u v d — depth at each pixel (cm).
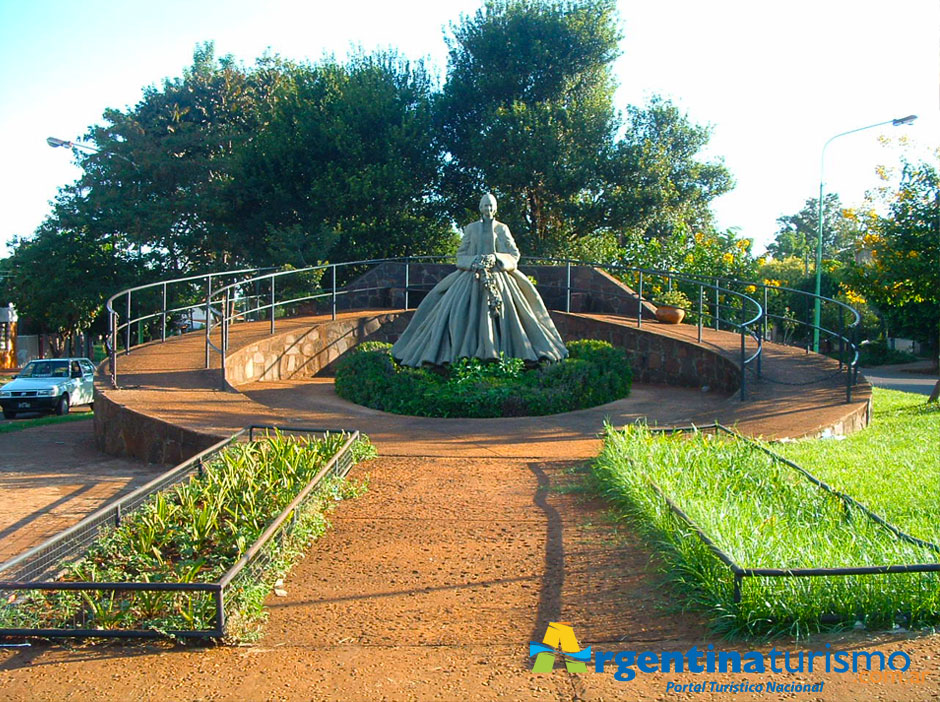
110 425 1107
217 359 1408
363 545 604
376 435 999
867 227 2759
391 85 2777
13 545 703
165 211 2816
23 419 2194
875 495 661
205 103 3288
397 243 2630
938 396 1361
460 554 578
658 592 493
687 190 3036
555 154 2647
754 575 433
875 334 4184
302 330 1627
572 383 1205
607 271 2312
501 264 1348
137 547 575
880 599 436
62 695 385
